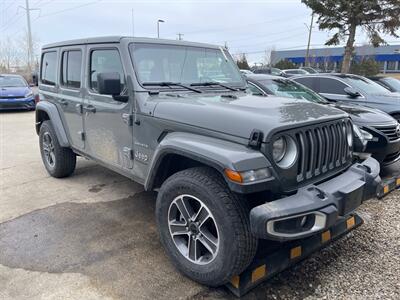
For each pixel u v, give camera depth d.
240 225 2.37
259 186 2.26
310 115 2.65
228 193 2.41
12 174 5.51
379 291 2.67
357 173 2.85
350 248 3.28
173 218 2.84
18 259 3.07
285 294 2.64
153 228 3.65
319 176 2.66
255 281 2.59
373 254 3.17
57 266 2.96
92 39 3.81
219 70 4.00
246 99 3.16
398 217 3.89
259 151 2.33
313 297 2.61
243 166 2.24
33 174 5.49
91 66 3.88
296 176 2.46
